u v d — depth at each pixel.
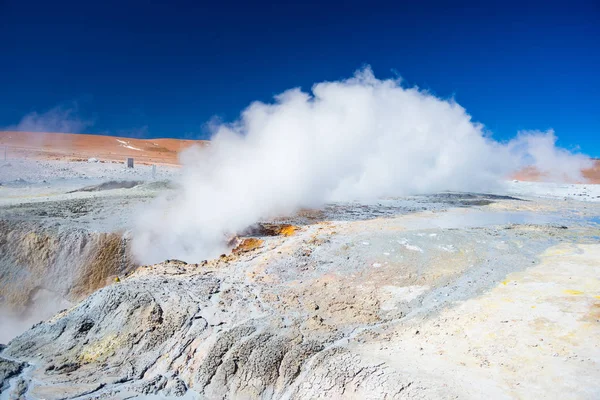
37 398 5.46
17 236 9.88
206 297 7.59
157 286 7.84
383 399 4.95
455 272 8.55
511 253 9.53
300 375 5.64
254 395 5.60
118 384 5.85
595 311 6.33
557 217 14.63
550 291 7.23
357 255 9.61
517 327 6.08
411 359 5.56
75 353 6.46
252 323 6.67
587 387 4.62
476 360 5.40
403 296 7.65
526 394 4.62
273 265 9.14
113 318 7.00
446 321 6.58
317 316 6.91
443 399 4.62
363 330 6.52
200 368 6.00
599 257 9.02
